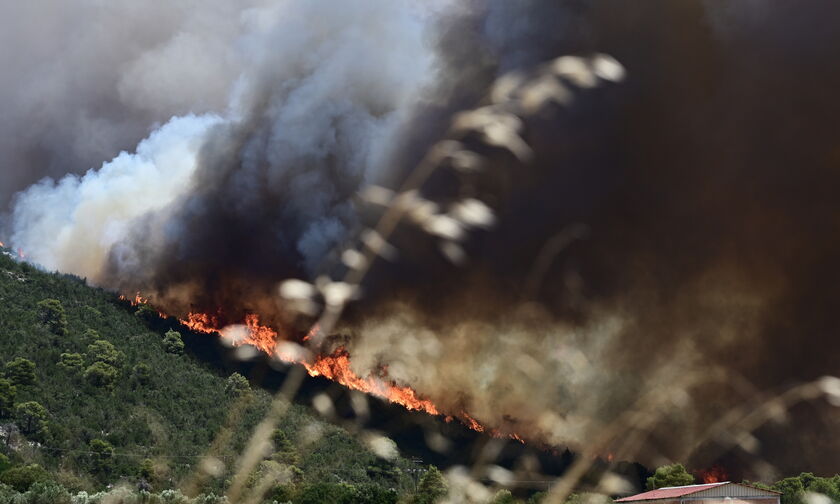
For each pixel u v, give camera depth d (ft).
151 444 164.96
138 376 257.96
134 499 37.70
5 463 151.12
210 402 249.34
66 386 240.32
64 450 179.52
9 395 204.23
